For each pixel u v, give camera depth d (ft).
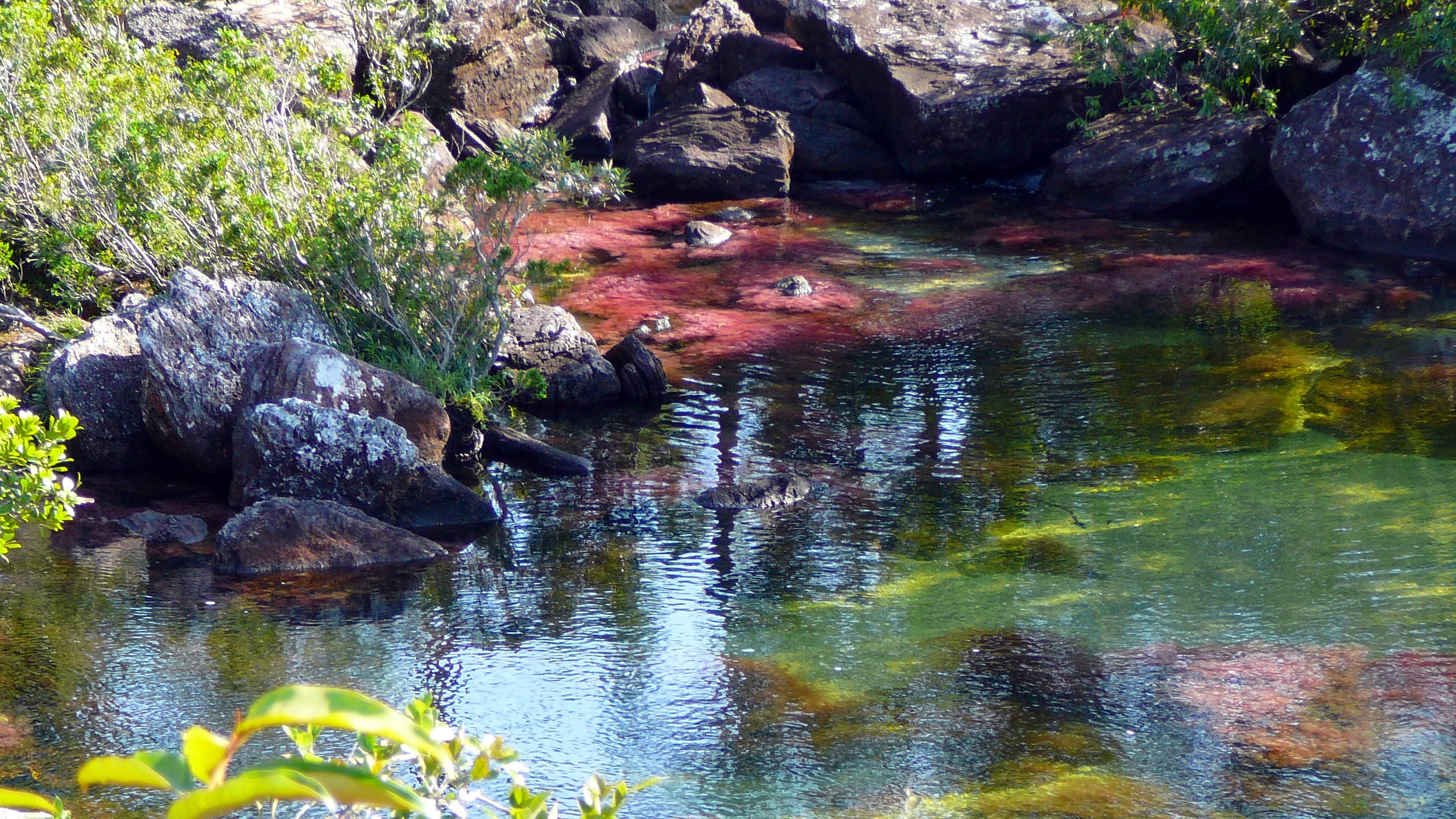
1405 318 40.34
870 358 38.83
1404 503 26.40
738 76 71.00
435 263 34.12
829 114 66.59
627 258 50.98
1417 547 24.13
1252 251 49.70
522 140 34.27
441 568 25.20
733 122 63.93
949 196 61.41
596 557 25.53
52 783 16.83
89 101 37.73
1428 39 47.47
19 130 37.04
